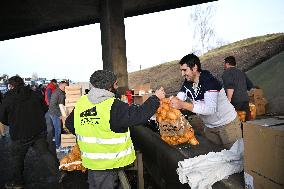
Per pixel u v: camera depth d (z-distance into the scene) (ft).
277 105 29.96
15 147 15.80
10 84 15.93
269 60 48.44
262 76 44.04
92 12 50.03
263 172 5.54
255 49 60.34
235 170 7.24
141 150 15.35
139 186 12.81
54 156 17.97
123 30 41.50
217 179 6.95
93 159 8.59
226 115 10.98
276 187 5.20
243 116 17.57
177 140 10.36
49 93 29.53
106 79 8.32
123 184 8.76
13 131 15.56
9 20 51.08
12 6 45.91
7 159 22.66
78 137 8.82
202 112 9.57
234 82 17.44
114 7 40.83
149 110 8.05
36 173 18.35
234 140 11.16
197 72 9.91
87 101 8.59
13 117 15.52
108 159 8.51
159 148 11.45
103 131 8.27
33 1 44.57
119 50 40.73
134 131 17.07
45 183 16.28
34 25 55.21
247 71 51.47
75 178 15.06
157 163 12.06
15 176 15.89
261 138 5.52
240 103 17.76
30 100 16.06
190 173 6.95
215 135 11.57
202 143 10.56
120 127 8.11
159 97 8.26
